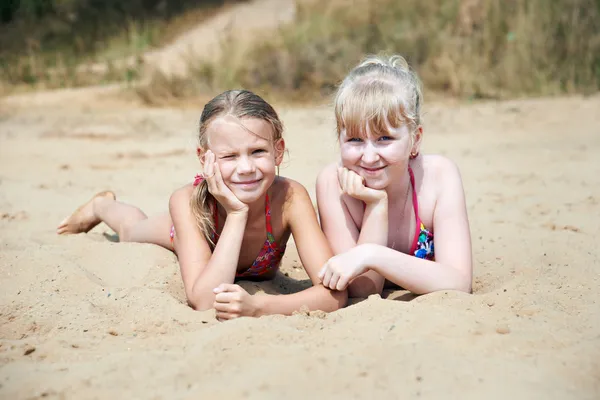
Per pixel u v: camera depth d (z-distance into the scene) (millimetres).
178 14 19344
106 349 2414
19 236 4074
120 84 12977
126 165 6660
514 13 11656
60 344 2455
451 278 2938
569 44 11055
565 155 6578
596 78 10859
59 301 2924
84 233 4188
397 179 3033
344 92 2951
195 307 2904
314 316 2699
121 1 19047
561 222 4316
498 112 9422
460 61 11539
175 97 11742
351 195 3021
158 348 2395
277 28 12961
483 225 4336
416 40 11836
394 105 2869
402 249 3271
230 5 20391
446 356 2195
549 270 3373
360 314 2637
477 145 7367
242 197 2953
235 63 12078
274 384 2039
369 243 3006
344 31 12195
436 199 3191
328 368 2123
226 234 2957
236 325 2467
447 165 3225
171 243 3559
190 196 3195
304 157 6914
